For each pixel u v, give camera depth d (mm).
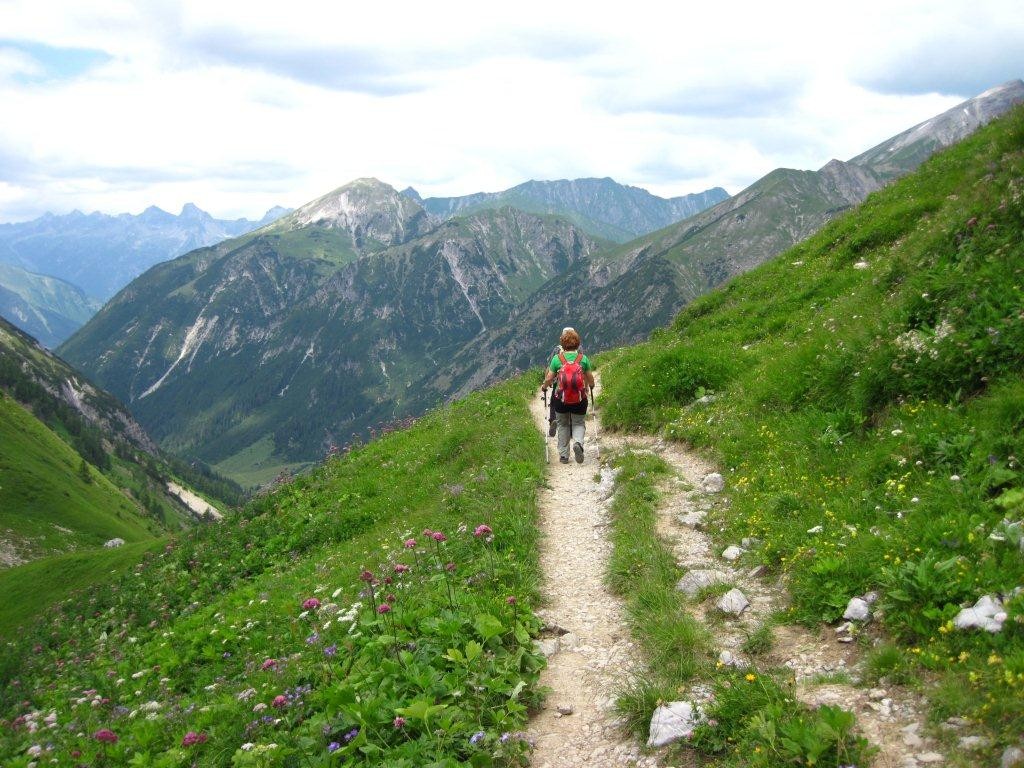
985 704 4578
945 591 5863
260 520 22531
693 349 18438
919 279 11742
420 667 6750
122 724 9195
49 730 10188
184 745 6891
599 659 7402
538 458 15914
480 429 20703
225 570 19000
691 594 8188
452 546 11141
